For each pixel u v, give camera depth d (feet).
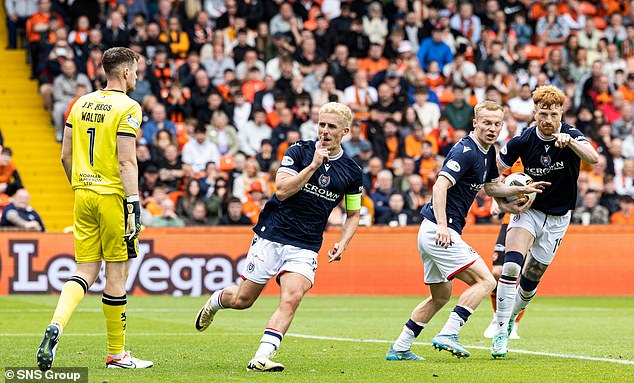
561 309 82.99
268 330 39.24
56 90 113.60
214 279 95.09
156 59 115.34
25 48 123.13
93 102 39.81
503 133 116.37
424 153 109.19
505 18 131.44
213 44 118.83
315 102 117.19
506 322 45.32
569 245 99.96
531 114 120.78
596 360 44.24
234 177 105.19
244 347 50.24
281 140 109.19
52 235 92.68
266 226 40.91
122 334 40.42
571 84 126.52
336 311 79.10
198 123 110.11
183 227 94.89
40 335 55.77
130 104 39.50
